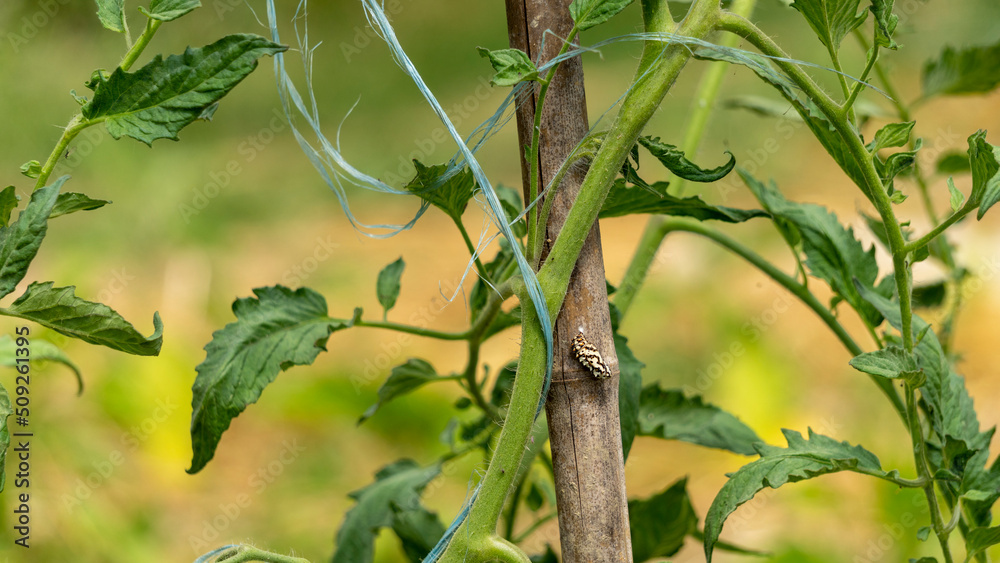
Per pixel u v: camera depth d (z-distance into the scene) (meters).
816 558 1.97
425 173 1.10
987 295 3.05
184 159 4.66
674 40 1.08
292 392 2.90
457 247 4.15
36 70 4.12
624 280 1.26
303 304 1.18
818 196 4.03
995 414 2.54
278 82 1.09
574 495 1.10
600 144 1.09
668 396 1.26
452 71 6.01
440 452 2.58
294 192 4.80
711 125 4.64
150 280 3.50
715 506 1.12
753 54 1.09
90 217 3.80
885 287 1.21
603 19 1.08
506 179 4.66
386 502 1.28
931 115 4.41
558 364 1.10
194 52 1.08
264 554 1.10
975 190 1.11
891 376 1.12
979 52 1.28
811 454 1.13
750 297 3.29
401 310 3.50
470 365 1.24
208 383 1.15
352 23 6.18
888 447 2.31
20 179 3.81
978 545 1.16
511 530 1.29
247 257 4.02
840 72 1.11
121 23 1.08
